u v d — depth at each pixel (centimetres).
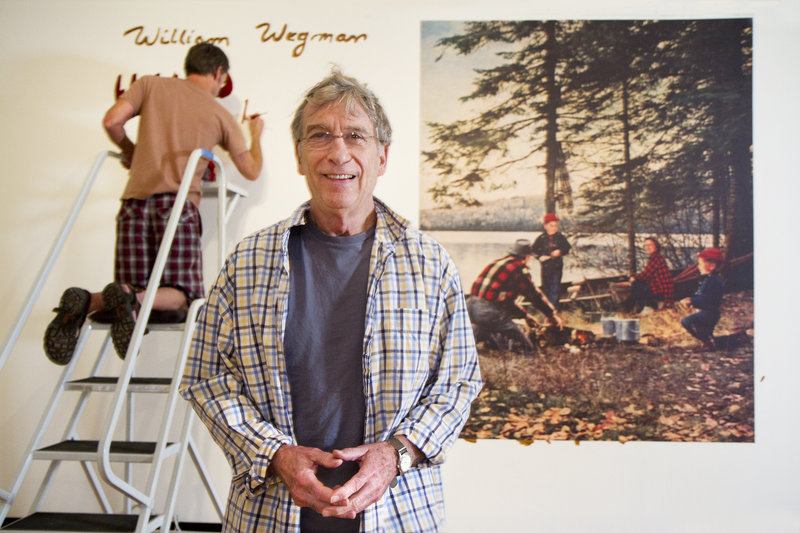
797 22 309
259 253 141
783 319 303
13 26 319
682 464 299
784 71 308
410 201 312
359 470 123
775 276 304
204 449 308
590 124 310
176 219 241
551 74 311
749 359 302
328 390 134
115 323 242
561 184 309
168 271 263
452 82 314
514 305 306
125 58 318
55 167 317
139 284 264
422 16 316
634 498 299
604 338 304
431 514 136
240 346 137
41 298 313
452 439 136
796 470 298
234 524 134
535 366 304
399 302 138
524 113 311
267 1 318
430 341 140
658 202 307
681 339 303
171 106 276
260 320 136
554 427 302
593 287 306
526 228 309
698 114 308
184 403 311
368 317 136
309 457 122
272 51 318
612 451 300
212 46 290
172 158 271
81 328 259
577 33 312
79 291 240
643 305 304
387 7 317
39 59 318
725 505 298
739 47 309
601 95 310
